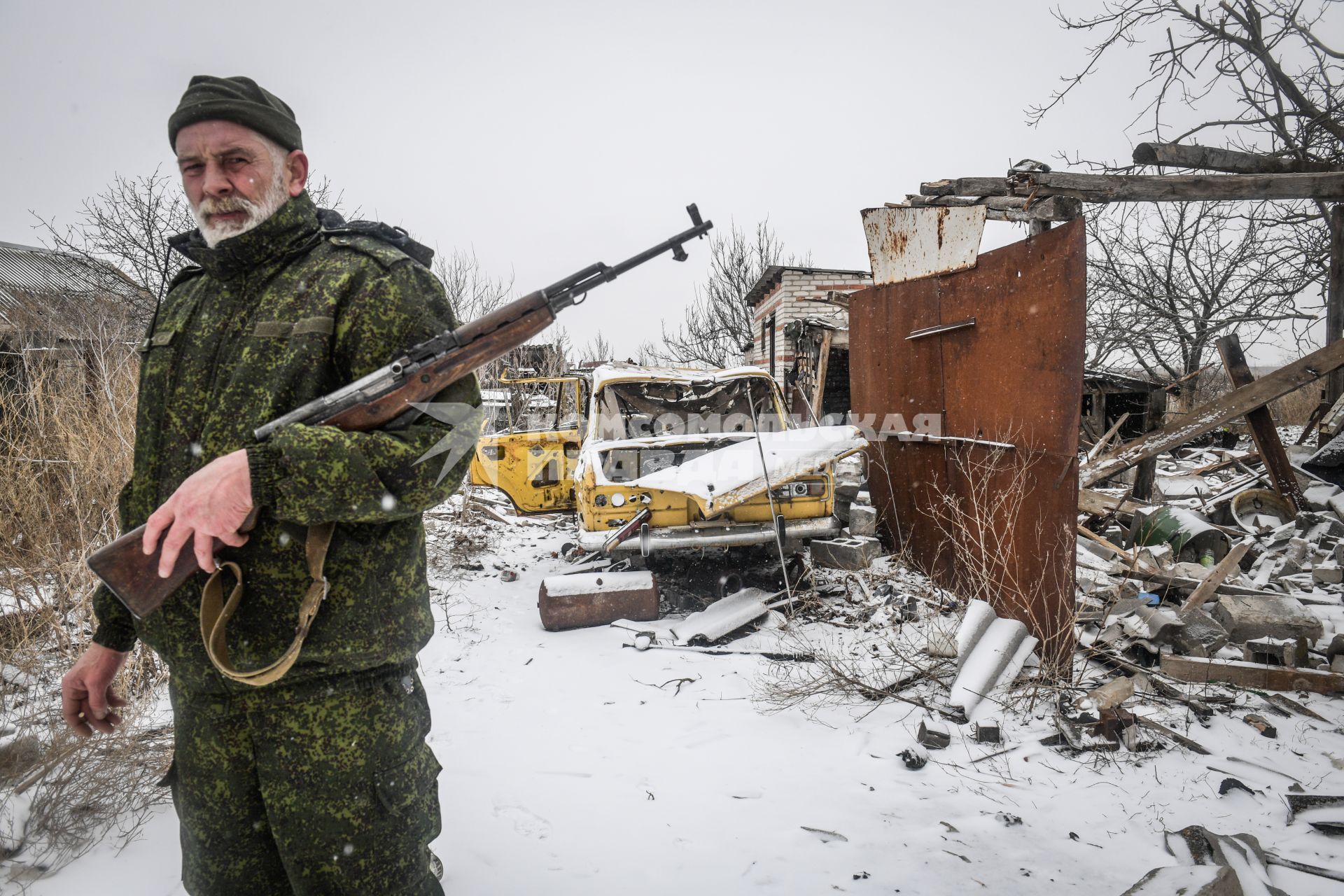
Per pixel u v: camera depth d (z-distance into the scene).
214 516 1.19
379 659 1.43
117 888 2.21
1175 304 12.98
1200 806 2.73
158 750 2.85
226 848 1.43
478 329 1.42
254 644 1.35
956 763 3.11
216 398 1.42
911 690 3.84
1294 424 15.95
